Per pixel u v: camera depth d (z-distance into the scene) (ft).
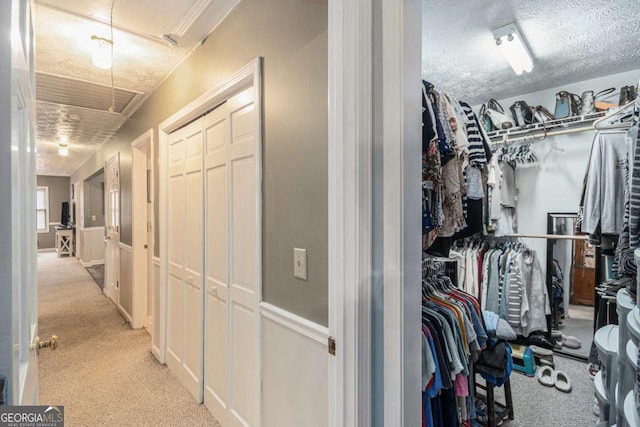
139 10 5.81
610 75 8.46
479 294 9.46
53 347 3.48
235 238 5.90
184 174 7.91
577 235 9.04
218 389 6.43
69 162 24.32
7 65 1.77
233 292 5.94
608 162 6.72
